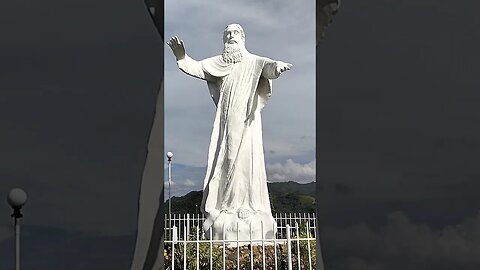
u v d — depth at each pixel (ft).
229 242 33.53
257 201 38.42
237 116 39.01
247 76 39.32
